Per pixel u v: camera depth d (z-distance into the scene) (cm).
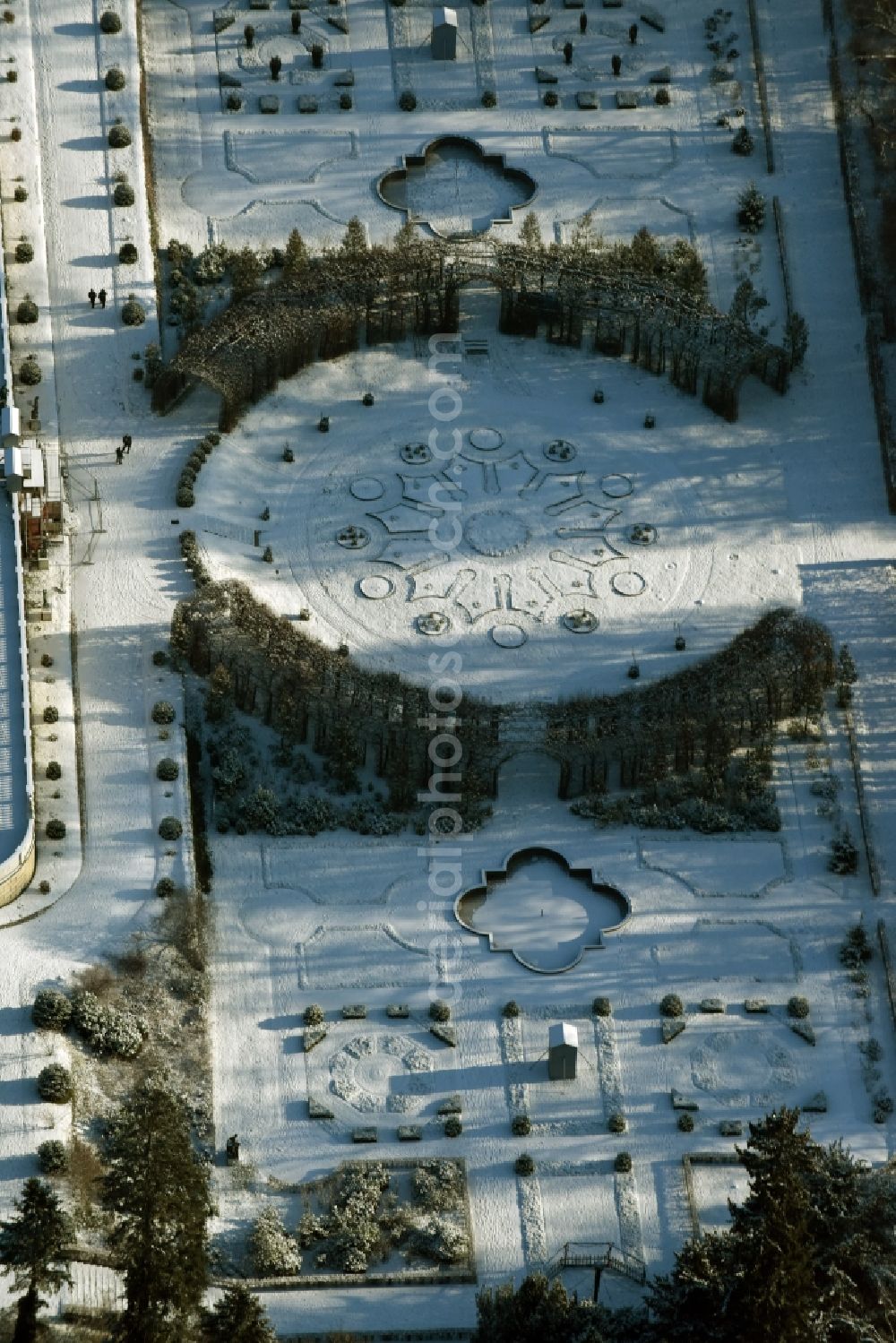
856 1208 19588
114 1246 18875
